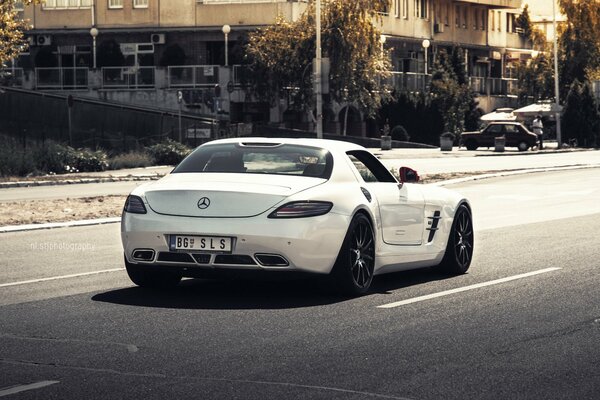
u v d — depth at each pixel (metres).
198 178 12.12
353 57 70.81
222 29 73.44
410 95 80.81
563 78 101.44
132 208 11.98
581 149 78.06
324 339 9.74
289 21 72.75
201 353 9.09
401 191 13.30
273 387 7.89
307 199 11.70
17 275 14.32
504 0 101.19
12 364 8.63
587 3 101.62
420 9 91.75
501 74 107.56
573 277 14.07
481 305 11.73
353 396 7.64
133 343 9.51
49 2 77.19
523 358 8.98
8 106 70.38
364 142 75.06
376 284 13.38
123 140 61.84
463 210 14.55
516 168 48.53
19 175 43.47
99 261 16.00
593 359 8.97
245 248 11.48
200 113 72.06
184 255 11.66
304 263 11.61
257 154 12.56
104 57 74.94
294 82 70.69
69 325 10.38
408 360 8.86
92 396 7.62
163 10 76.12
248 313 11.09
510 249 17.56
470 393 7.77
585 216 24.22
